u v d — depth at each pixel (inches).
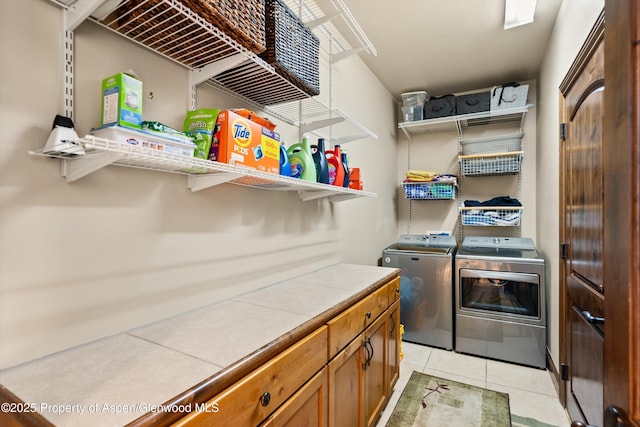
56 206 35.8
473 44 106.4
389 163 148.3
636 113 20.4
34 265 34.1
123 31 41.6
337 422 52.5
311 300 57.0
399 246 139.9
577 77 71.7
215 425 29.5
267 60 51.9
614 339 22.5
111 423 24.0
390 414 79.0
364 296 65.1
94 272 39.2
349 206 107.7
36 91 34.3
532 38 102.7
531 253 117.5
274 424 37.0
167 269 47.9
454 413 79.4
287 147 76.4
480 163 134.3
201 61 49.8
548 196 103.6
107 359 34.2
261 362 36.0
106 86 37.5
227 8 40.6
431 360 108.8
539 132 122.6
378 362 71.6
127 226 42.8
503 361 108.2
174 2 35.8
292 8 79.2
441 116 133.3
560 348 85.4
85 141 28.0
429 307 120.0
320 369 47.2
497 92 124.3
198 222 53.0
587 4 66.1
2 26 32.0
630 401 20.6
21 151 33.1
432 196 138.0
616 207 22.3
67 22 36.7
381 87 137.6
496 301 110.6
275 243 71.4
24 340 33.3
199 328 43.3
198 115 47.9
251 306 53.5
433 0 84.6
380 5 86.4
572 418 75.1
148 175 45.3
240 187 61.8
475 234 144.9
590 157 63.1
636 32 20.3
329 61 94.1
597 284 59.2
